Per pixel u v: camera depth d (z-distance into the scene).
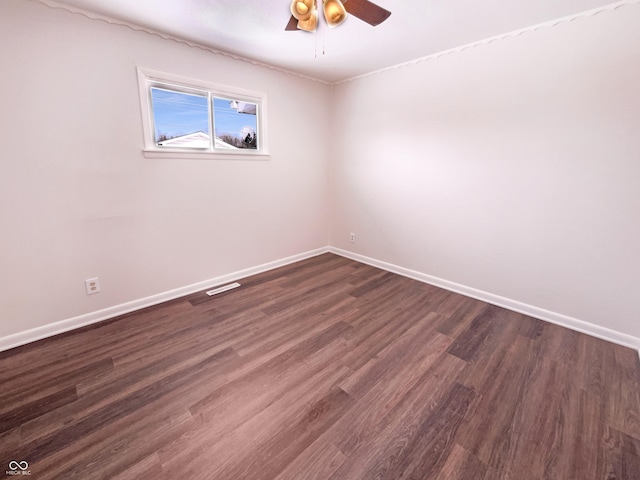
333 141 3.87
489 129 2.52
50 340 2.11
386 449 1.33
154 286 2.66
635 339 2.05
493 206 2.60
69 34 1.98
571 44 2.05
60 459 1.27
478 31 2.28
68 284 2.22
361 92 3.43
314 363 1.90
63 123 2.04
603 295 2.16
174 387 1.68
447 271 3.02
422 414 1.52
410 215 3.23
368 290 3.00
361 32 2.29
